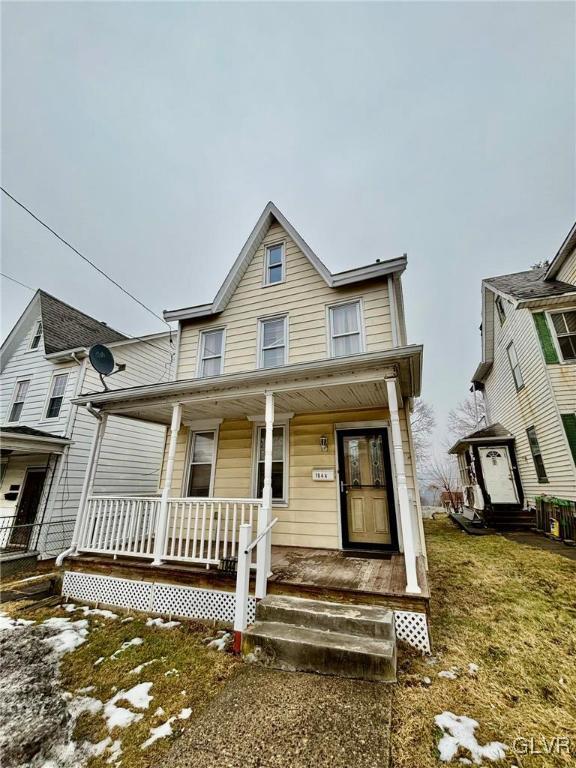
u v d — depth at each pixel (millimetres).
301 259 7969
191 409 6668
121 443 11055
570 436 8695
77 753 2301
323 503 6266
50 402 10641
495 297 13320
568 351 9281
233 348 8102
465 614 4242
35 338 11938
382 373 4672
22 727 2539
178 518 7488
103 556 5793
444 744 2223
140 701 2805
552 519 8703
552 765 2053
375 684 2873
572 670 3051
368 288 7145
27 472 9852
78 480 9703
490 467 12125
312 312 7523
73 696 2918
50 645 3857
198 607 4555
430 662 3219
